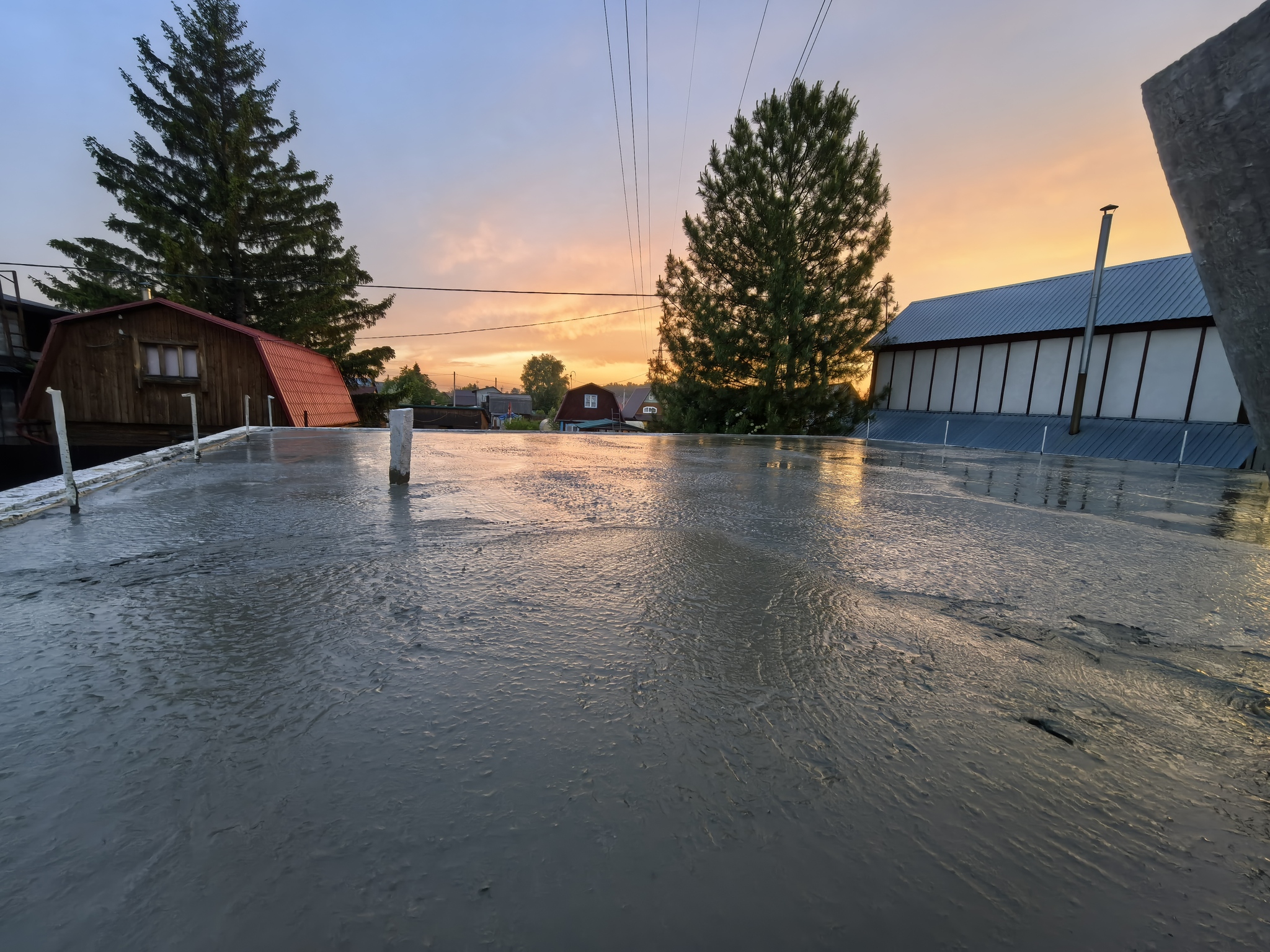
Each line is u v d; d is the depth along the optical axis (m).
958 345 19.20
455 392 73.06
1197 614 1.97
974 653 1.60
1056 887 0.80
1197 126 1.41
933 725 1.22
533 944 0.69
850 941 0.71
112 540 2.59
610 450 8.75
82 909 0.72
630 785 0.99
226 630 1.62
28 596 1.87
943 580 2.31
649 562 2.46
